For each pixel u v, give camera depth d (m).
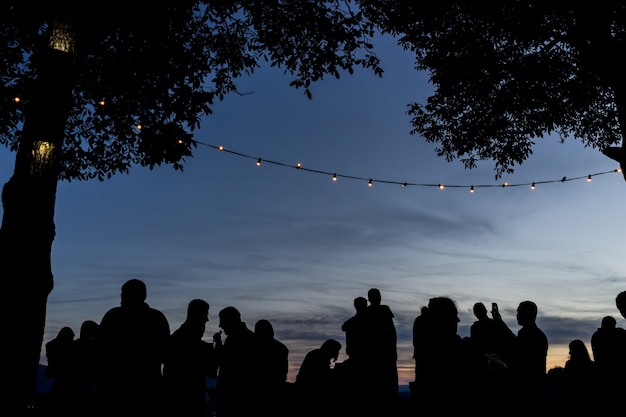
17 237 4.40
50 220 4.61
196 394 5.38
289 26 7.49
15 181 4.57
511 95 9.85
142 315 4.73
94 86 7.84
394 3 8.79
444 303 4.65
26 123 4.79
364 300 7.28
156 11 6.75
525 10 8.50
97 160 8.73
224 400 5.52
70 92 4.98
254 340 5.72
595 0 7.51
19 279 4.29
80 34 5.27
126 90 7.86
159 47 7.44
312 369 6.42
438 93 10.88
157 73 7.72
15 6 6.45
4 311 4.20
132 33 7.30
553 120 10.30
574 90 9.66
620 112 7.18
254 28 7.77
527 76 9.40
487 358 5.70
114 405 4.40
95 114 8.41
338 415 6.41
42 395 6.36
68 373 5.75
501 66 9.67
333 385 6.60
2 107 7.64
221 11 7.41
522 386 5.68
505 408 5.44
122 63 7.58
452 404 4.31
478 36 9.61
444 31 9.78
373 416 6.52
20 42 7.43
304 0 7.32
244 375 5.54
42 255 4.48
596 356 4.94
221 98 8.46
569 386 5.78
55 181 4.73
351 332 7.04
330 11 7.50
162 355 4.76
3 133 8.22
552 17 8.75
